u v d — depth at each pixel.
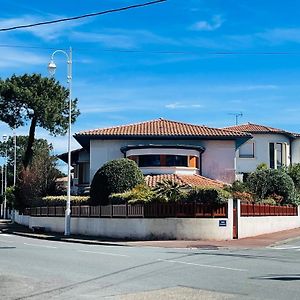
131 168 33.47
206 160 42.91
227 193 28.25
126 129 43.81
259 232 31.53
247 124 56.59
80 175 48.69
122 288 11.58
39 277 13.34
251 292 11.00
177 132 42.91
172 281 12.56
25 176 47.41
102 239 29.05
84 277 13.30
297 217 38.75
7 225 47.81
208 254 20.00
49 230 37.53
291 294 10.76
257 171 39.53
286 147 54.31
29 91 50.31
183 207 27.78
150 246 24.81
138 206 28.66
